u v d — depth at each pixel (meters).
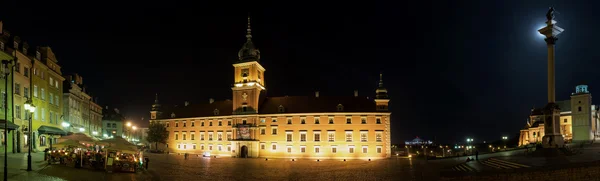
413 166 60.16
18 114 55.22
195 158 87.44
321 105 104.00
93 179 31.28
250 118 105.62
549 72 45.81
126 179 32.94
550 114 44.91
